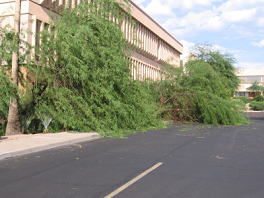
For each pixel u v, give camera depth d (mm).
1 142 9594
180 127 17891
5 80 11477
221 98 20562
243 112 21703
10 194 4762
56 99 12992
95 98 13164
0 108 12164
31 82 13359
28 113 13078
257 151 9156
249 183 5488
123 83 14625
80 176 5914
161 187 5191
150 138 12273
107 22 14781
